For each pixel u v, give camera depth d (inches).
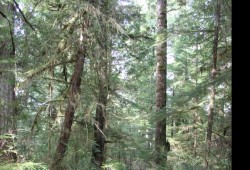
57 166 297.9
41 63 309.6
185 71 674.8
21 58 313.3
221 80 227.3
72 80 312.2
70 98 307.7
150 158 364.5
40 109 319.0
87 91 338.3
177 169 420.5
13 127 299.6
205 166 301.7
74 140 342.0
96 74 348.2
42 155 314.2
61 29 308.5
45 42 304.3
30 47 323.3
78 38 307.1
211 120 300.4
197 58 497.7
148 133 574.9
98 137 374.3
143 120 440.5
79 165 343.0
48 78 311.3
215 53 294.7
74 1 294.8
